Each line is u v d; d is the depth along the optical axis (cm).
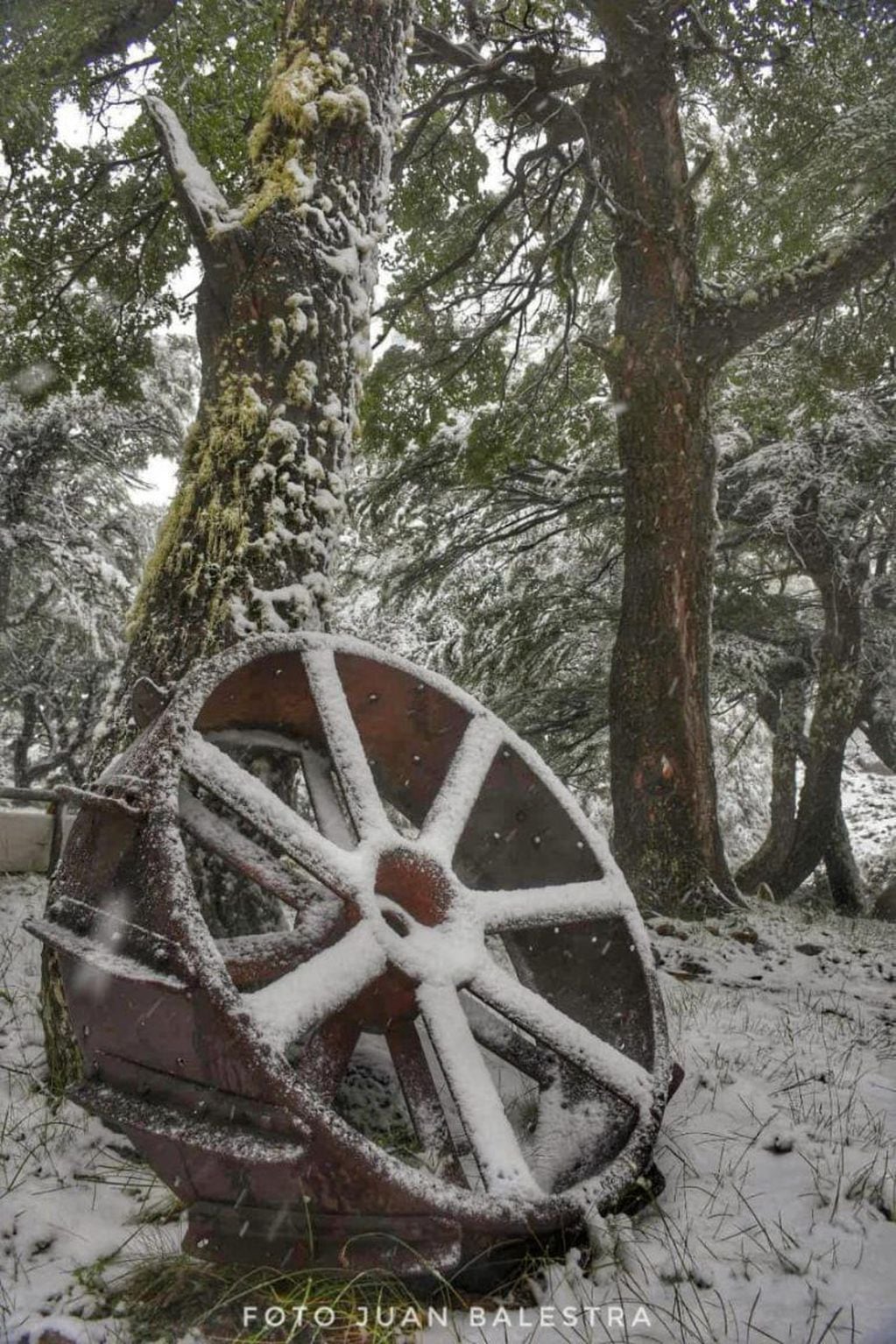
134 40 944
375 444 1474
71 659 2339
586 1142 348
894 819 2859
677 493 990
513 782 416
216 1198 275
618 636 1009
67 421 1862
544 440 1603
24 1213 307
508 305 1376
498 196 1404
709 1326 263
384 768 434
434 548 1819
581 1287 281
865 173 1246
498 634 1759
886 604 1716
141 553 2191
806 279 988
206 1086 279
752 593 1791
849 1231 315
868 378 1448
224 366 448
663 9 939
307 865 329
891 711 1789
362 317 464
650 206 1009
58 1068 391
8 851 787
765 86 1229
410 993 341
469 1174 341
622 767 979
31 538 1870
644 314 1006
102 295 1191
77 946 297
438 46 1125
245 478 426
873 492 1493
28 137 1027
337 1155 261
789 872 1717
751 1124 398
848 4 1095
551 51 1105
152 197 1114
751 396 1520
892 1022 582
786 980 682
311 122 461
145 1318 266
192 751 322
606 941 393
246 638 381
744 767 2534
